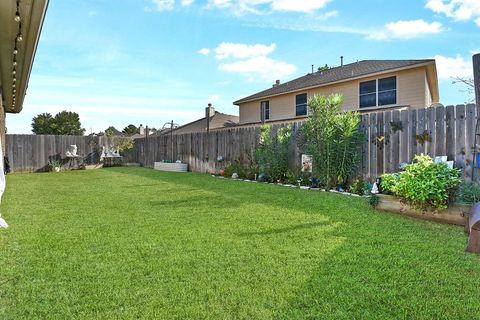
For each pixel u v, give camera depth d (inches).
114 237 135.2
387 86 512.7
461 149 200.4
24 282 93.4
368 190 236.8
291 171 320.8
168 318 75.2
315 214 174.9
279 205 200.7
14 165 513.7
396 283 91.5
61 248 121.6
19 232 142.7
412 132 227.6
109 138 629.6
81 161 590.9
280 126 340.8
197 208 193.9
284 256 112.2
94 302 82.3
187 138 518.6
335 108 278.7
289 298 83.7
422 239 130.8
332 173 273.7
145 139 643.5
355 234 137.6
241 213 178.9
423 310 77.8
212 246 123.1
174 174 440.1
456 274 97.1
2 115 361.4
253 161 379.6
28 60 208.4
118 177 396.5
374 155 253.3
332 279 94.2
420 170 167.5
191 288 89.4
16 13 133.0
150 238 133.6
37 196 244.7
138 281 93.9
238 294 85.8
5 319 74.7
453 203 156.2
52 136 554.3
